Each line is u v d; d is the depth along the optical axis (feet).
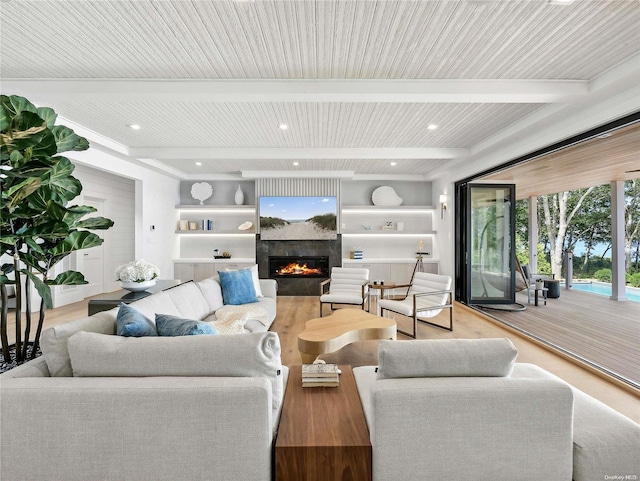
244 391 4.37
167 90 9.53
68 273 8.00
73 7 6.51
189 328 5.60
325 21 6.98
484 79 9.59
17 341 7.59
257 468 4.37
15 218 7.16
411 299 15.47
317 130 14.53
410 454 4.38
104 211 22.79
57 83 9.45
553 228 35.24
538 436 4.38
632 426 4.85
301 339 9.59
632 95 9.07
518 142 14.34
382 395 4.36
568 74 9.27
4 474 4.35
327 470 4.43
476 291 19.85
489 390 4.39
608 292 25.91
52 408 4.31
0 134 6.23
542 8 6.55
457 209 21.47
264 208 23.75
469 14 6.75
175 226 24.49
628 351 11.93
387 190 25.39
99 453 4.34
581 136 11.21
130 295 11.14
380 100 10.07
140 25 7.11
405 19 6.91
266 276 23.79
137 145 16.80
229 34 7.44
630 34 7.38
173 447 4.35
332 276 18.03
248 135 15.25
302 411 5.31
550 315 17.49
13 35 7.41
